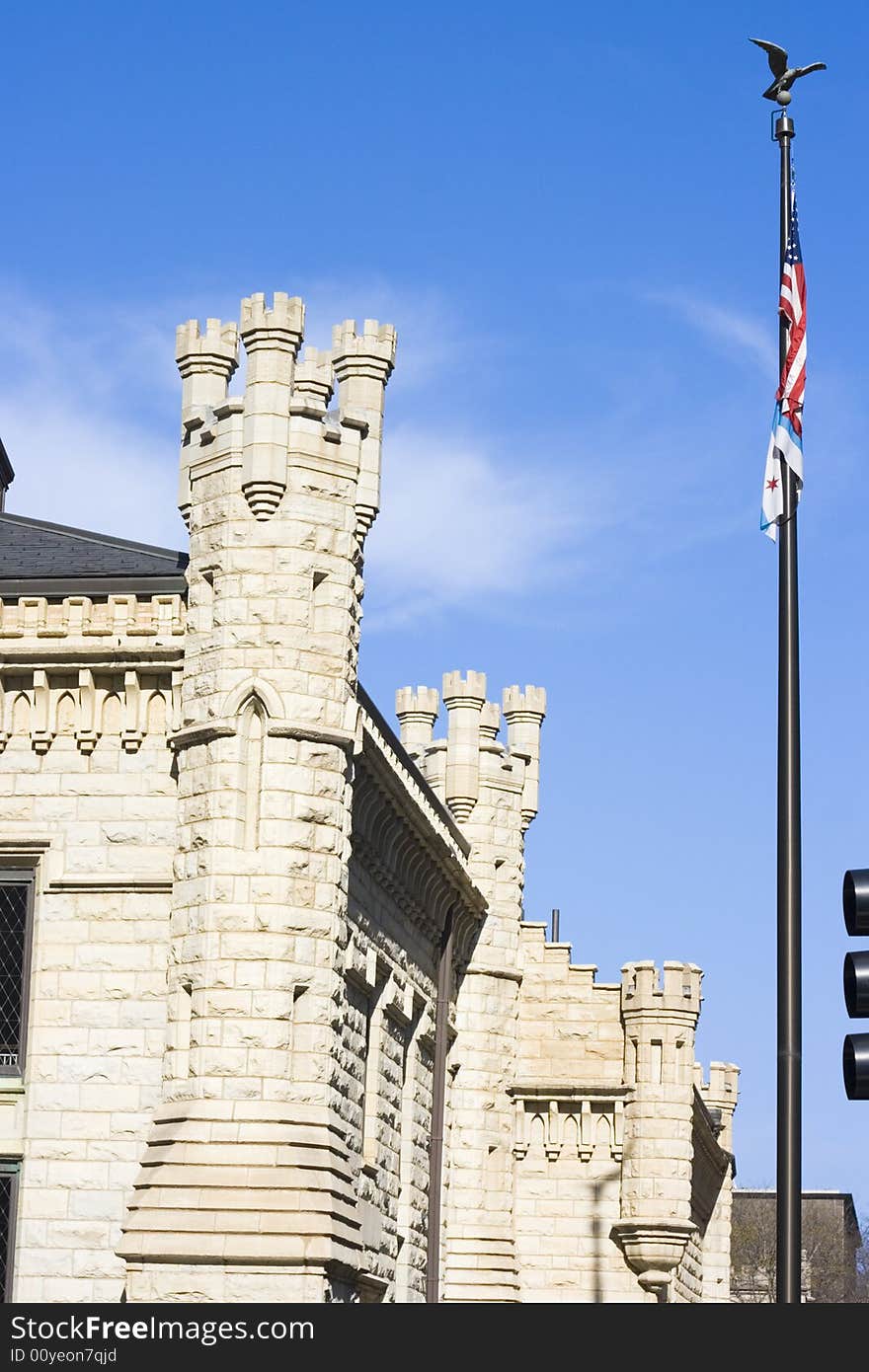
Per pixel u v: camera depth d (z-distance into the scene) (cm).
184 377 3203
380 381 3181
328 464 3081
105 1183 2988
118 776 3119
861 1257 13012
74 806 3122
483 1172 4394
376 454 3153
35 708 3153
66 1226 2983
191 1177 2811
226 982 2903
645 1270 4484
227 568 3038
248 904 2931
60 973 3075
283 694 2992
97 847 3100
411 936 3903
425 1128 4031
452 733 4575
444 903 4125
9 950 3108
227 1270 2766
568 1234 4531
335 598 3062
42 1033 3053
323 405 3092
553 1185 4559
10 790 3145
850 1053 1512
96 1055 3034
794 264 2348
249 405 3070
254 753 2997
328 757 3017
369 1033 3569
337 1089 3009
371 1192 3462
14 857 3131
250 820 2972
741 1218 13162
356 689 3122
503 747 4622
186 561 3294
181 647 3095
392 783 3394
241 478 3052
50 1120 3020
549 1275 4512
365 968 3412
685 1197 4528
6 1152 3014
